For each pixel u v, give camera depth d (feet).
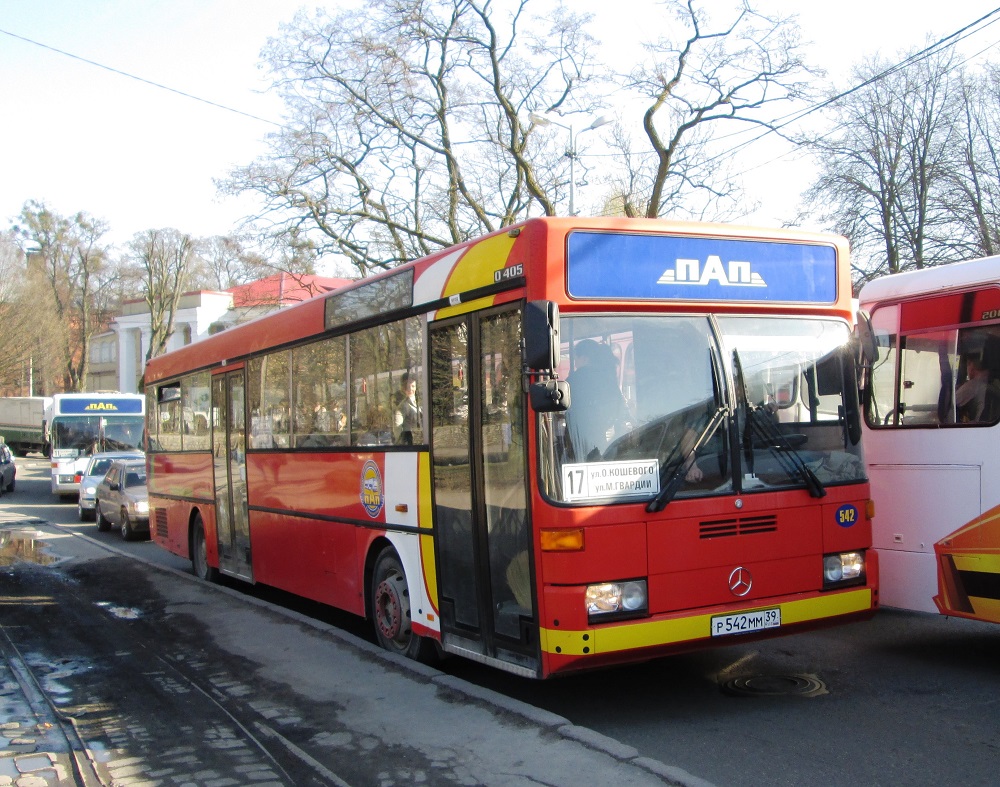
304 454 30.58
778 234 20.86
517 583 19.20
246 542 36.32
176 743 18.71
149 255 179.93
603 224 19.15
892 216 82.07
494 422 20.10
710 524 18.88
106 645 28.35
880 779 15.67
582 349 18.66
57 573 44.60
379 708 19.92
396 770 16.44
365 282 26.58
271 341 33.58
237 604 33.04
